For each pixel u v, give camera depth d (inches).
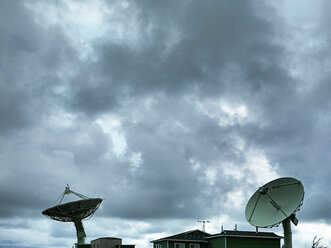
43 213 2728.8
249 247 2170.3
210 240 2278.5
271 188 1915.6
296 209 1787.6
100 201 2795.3
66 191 2834.6
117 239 2487.7
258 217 1894.7
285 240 1834.4
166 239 2236.7
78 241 2741.1
